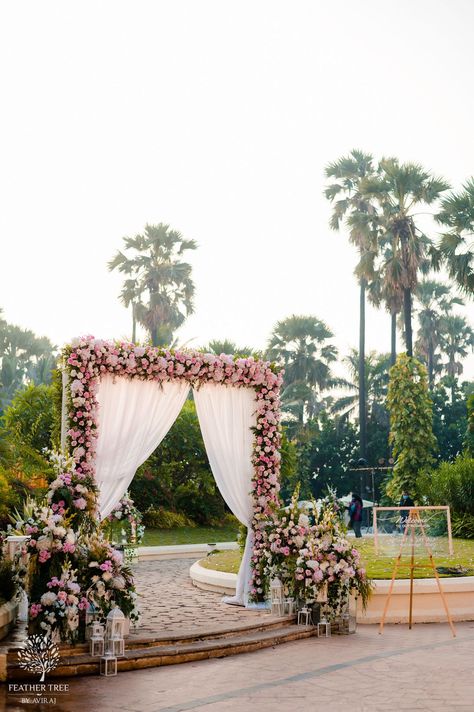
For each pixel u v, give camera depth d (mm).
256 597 10891
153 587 13359
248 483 11594
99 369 10172
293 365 39750
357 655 8398
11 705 6184
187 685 6930
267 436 11656
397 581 11219
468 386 51750
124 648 7922
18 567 8555
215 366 11211
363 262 31828
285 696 6469
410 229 30703
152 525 23672
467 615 11258
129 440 10445
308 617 10008
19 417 22531
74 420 9898
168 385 10945
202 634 8633
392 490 27750
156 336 35875
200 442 24875
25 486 14602
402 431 27766
